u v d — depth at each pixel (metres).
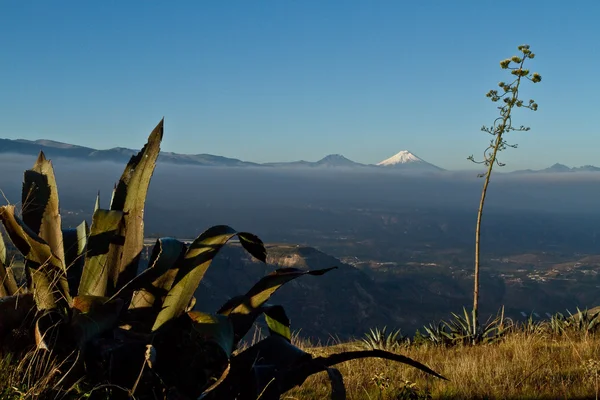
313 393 5.41
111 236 3.07
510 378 6.14
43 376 2.78
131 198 3.22
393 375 6.34
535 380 6.23
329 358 3.19
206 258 3.05
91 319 2.80
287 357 3.01
